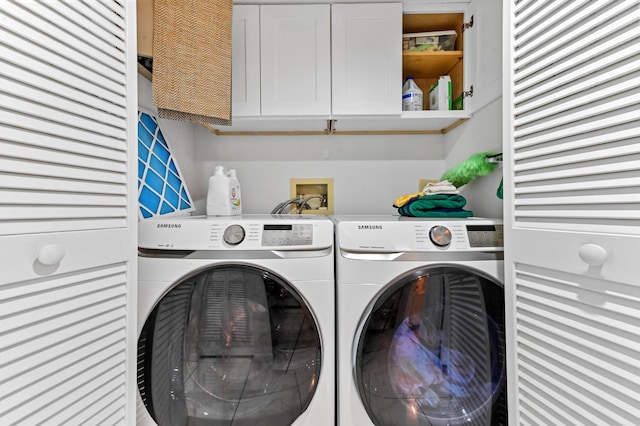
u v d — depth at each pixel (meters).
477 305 1.03
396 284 1.02
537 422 0.80
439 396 1.03
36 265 0.62
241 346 1.04
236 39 1.53
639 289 0.58
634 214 0.59
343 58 1.53
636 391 0.59
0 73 0.55
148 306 1.00
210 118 1.37
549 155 0.76
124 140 0.84
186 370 1.04
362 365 1.01
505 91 0.89
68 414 0.68
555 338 0.75
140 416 0.99
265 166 1.93
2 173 0.57
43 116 0.62
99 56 0.75
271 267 1.01
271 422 1.03
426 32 1.70
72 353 0.69
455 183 1.52
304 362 1.03
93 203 0.75
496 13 1.34
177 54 1.20
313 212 1.93
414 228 1.04
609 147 0.63
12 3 0.57
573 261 0.70
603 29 0.63
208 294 1.04
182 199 1.54
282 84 1.54
